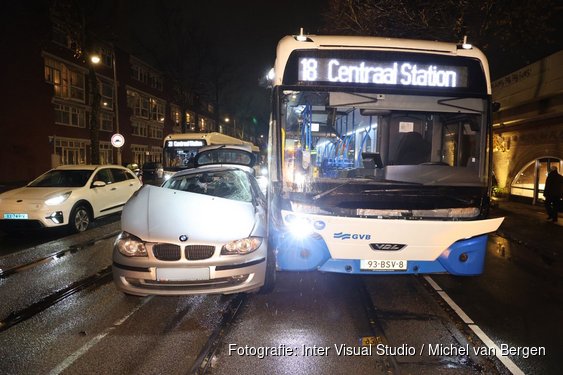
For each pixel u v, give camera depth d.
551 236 9.06
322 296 5.03
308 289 5.28
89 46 21.44
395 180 4.35
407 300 4.95
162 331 4.01
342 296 5.04
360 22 12.44
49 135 28.48
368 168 4.51
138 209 4.70
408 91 4.57
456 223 4.29
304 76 4.58
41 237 8.45
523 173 14.65
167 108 49.56
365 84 4.57
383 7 11.85
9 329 4.05
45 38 27.89
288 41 4.67
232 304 4.72
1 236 8.57
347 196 4.32
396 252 4.33
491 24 10.51
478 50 4.71
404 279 5.78
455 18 11.14
